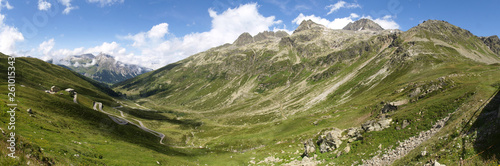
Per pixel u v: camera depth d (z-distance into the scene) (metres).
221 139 136.75
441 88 64.81
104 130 100.00
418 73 173.12
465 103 38.16
